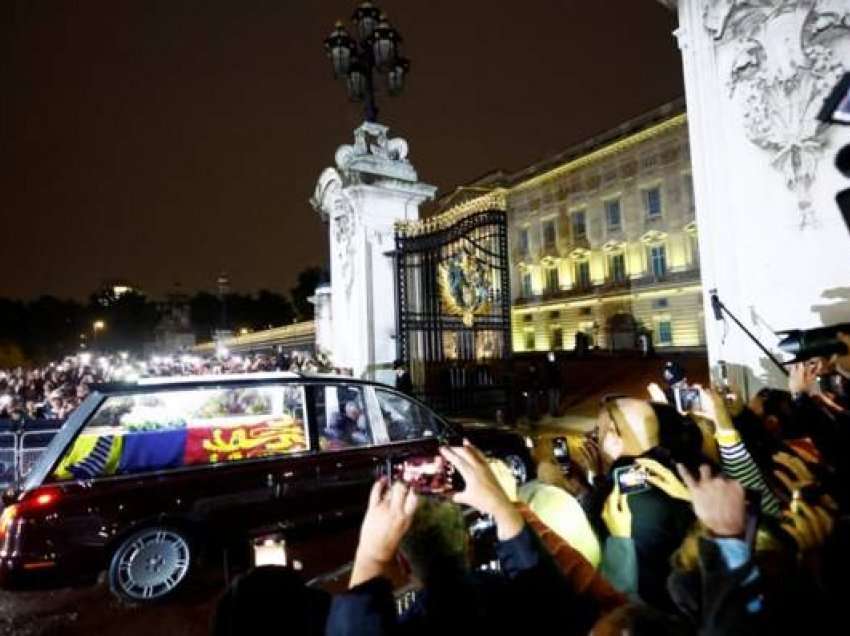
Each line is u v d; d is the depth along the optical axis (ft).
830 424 8.52
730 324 19.57
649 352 89.30
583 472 12.70
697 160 20.98
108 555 14.02
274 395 17.51
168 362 73.05
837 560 5.56
